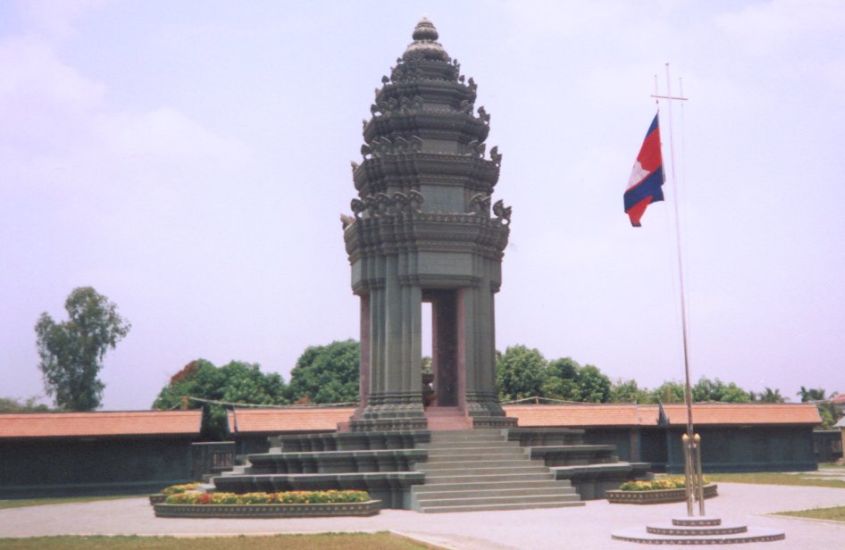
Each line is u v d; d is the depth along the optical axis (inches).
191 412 2667.3
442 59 2197.3
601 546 1173.1
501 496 1739.7
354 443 1897.1
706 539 1190.3
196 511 1658.5
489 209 2105.1
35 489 2503.7
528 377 4456.2
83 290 4539.9
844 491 2140.7
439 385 2172.7
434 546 1176.2
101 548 1230.3
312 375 4968.0
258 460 1907.0
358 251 2103.8
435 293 2230.6
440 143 2137.1
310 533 1358.3
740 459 3120.1
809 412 3181.6
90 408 4453.7
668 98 1503.4
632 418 2967.5
